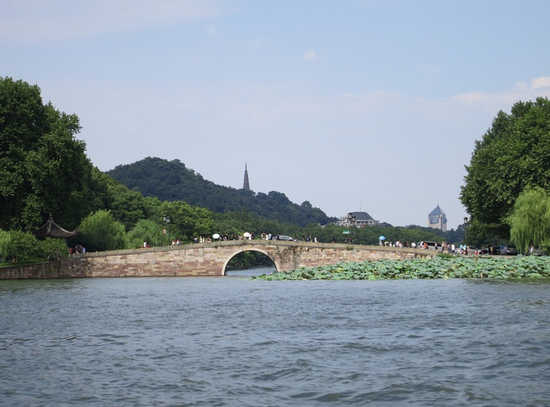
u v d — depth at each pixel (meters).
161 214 172.50
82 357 32.81
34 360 32.22
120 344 36.28
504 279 74.75
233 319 45.56
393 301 53.59
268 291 68.69
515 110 112.88
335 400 24.80
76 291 73.94
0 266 102.88
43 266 104.12
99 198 145.50
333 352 32.69
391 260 97.06
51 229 105.31
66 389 26.81
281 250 108.19
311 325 41.56
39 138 99.31
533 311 44.44
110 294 68.94
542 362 29.38
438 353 31.73
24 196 97.62
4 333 40.53
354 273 86.88
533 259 83.44
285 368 29.61
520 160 92.31
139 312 50.94
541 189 89.31
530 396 24.62
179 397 25.50
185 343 36.22
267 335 38.19
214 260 109.19
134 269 108.50
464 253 106.12
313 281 84.00
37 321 46.00
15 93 97.62
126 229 156.75
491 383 26.38
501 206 98.50
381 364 29.91
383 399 24.75
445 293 58.78
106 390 26.59
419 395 25.09
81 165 105.06
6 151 96.56
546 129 93.75
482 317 42.22
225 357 32.19
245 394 25.75
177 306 54.97
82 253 107.50
